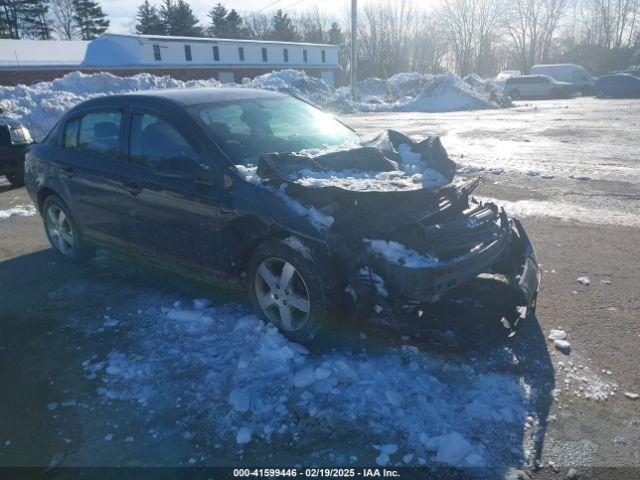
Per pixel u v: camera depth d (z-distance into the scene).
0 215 7.73
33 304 4.50
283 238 3.58
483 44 74.69
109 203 4.68
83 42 47.94
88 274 5.16
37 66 39.38
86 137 5.00
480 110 27.80
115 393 3.19
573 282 4.62
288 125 4.64
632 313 4.01
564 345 3.52
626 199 7.29
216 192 3.79
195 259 4.11
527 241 4.08
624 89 33.72
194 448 2.73
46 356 3.65
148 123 4.40
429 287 3.18
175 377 3.31
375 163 3.94
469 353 3.45
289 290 3.57
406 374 3.22
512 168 9.65
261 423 2.88
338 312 3.47
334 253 3.34
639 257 5.17
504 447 2.66
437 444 2.64
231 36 79.38
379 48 72.25
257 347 3.56
